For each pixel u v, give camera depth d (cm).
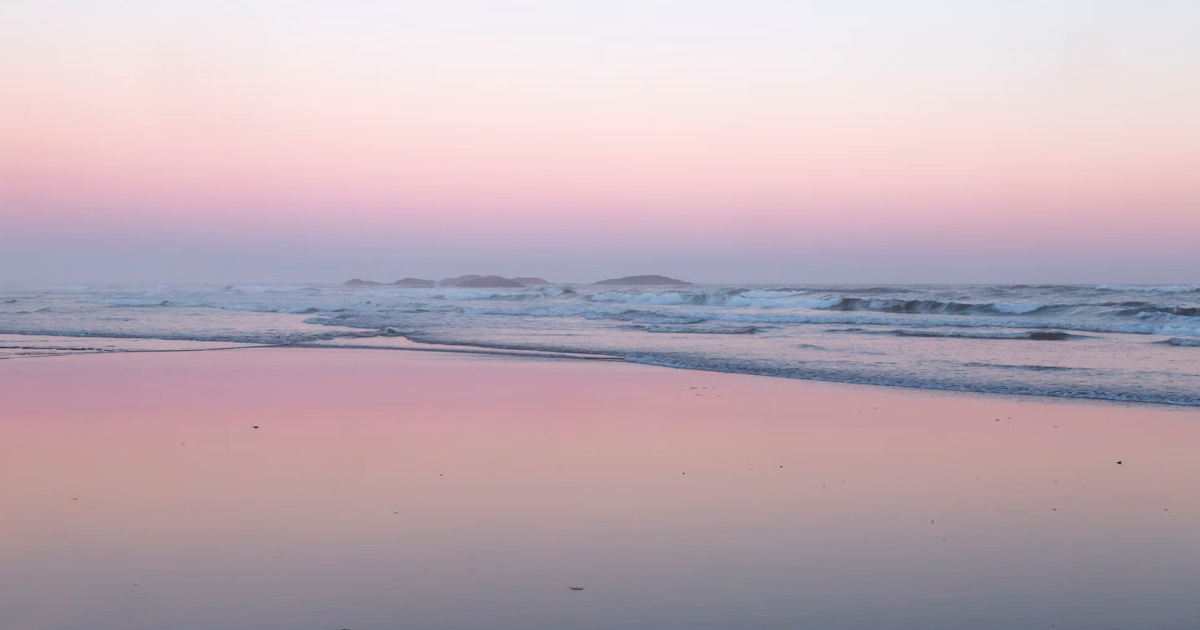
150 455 754
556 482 664
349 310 3856
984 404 1083
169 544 507
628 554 499
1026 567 483
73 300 4628
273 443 813
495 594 438
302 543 511
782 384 1284
